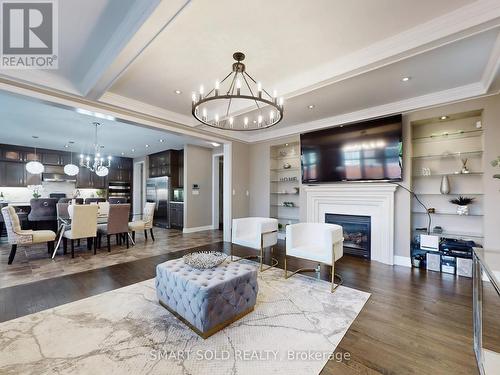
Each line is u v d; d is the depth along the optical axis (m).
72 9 1.94
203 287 1.94
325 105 3.84
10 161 6.97
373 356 1.72
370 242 4.13
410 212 3.78
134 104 3.76
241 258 4.23
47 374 1.54
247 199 6.10
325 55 2.61
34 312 2.33
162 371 1.57
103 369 1.58
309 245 3.39
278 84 3.25
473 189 3.59
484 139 3.19
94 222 4.46
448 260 3.44
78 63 2.73
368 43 2.41
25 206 6.27
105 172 6.43
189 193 7.14
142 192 9.27
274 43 2.39
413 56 2.42
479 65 2.64
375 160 3.98
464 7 1.91
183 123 4.48
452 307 2.43
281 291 2.82
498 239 3.08
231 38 2.31
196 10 1.93
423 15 2.01
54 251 4.34
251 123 4.82
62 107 3.26
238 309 2.19
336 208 4.57
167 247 5.10
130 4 1.89
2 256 4.34
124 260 4.12
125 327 2.08
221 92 3.48
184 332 2.01
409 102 3.60
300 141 4.96
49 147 7.38
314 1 1.86
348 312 2.34
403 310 2.37
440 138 3.83
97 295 2.73
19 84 2.79
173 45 2.41
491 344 1.85
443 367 1.61
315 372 1.57
